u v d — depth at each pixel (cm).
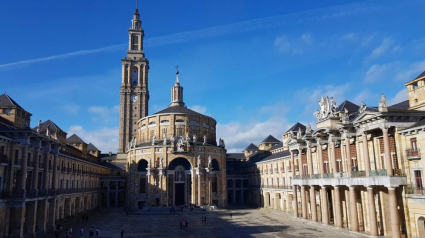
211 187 8938
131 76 13562
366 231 4450
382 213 4194
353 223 4403
